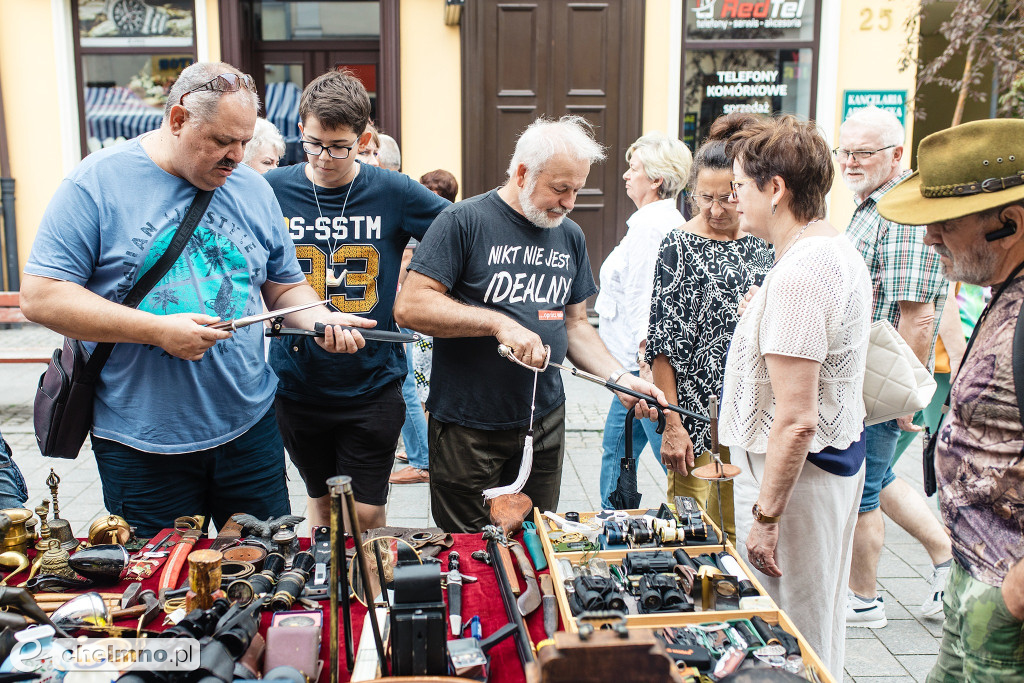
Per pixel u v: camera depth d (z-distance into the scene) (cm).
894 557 377
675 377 287
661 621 172
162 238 221
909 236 296
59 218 210
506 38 709
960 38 637
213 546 198
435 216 296
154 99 756
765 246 299
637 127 727
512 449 267
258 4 772
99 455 231
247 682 143
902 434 322
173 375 226
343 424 291
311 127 269
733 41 727
